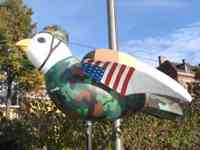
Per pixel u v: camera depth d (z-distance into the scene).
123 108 10.55
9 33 25.61
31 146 13.44
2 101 23.16
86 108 10.43
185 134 14.30
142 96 10.44
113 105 10.46
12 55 23.91
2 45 24.78
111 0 12.05
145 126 13.53
